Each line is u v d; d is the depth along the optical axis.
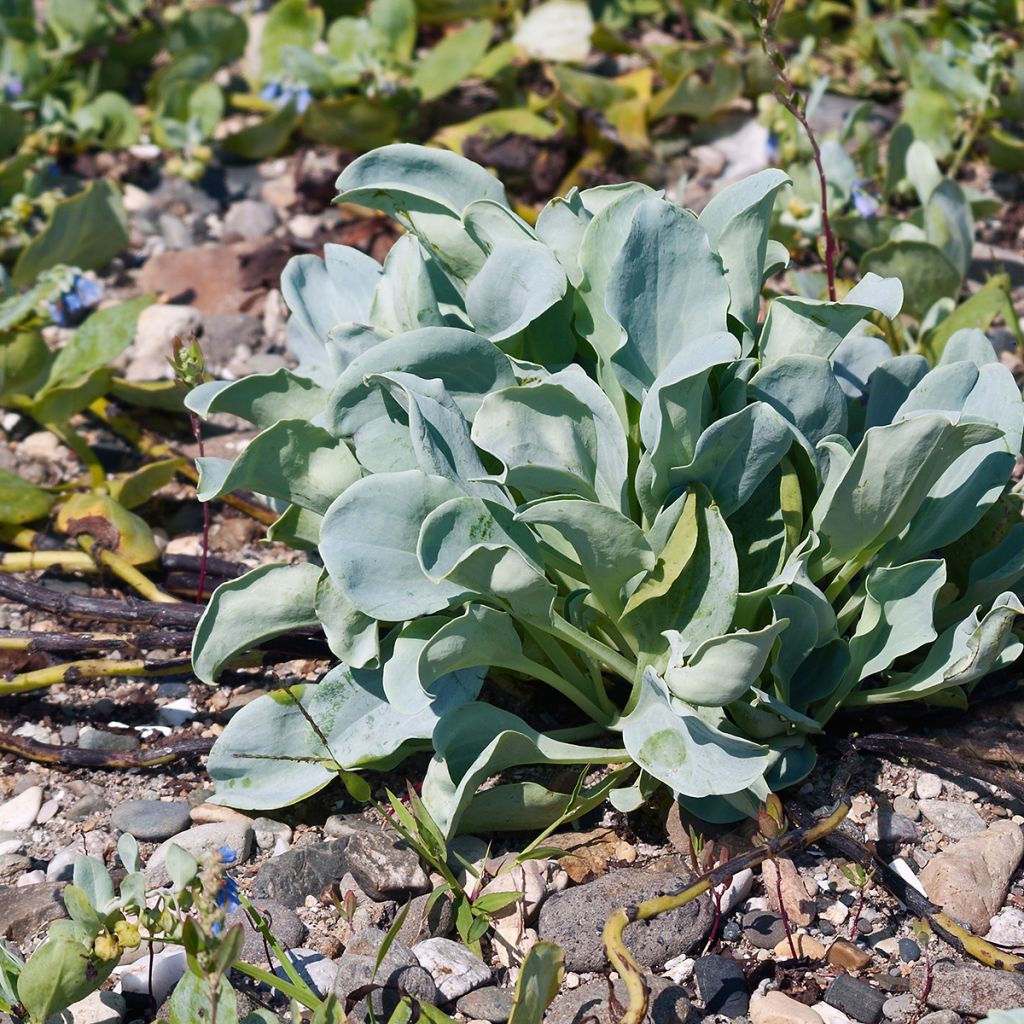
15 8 3.89
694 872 1.77
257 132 3.74
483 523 1.73
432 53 3.76
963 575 2.13
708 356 1.64
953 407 1.92
